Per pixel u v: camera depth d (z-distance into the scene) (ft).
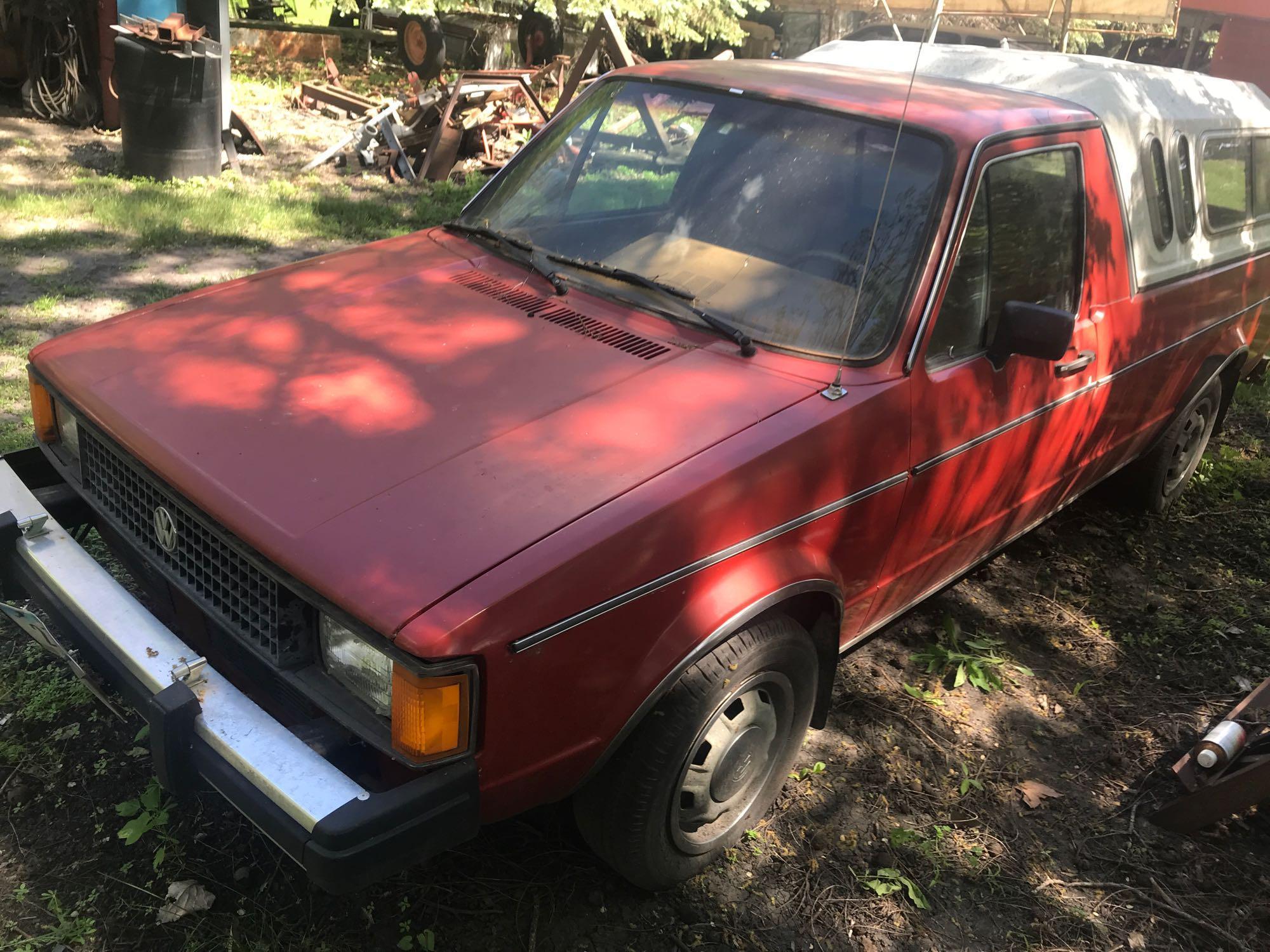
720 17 51.29
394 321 9.93
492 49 55.98
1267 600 15.60
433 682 6.69
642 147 11.64
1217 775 10.80
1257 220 16.76
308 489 7.67
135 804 9.18
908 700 12.48
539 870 9.40
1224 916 9.99
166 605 8.86
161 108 28.58
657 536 7.72
